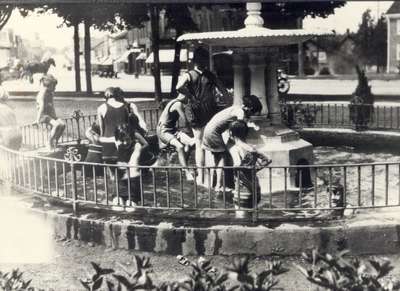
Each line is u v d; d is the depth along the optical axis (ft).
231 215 25.84
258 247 24.04
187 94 33.88
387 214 25.68
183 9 48.65
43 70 48.62
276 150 32.37
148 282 15.05
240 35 29.71
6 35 46.62
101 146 31.17
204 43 32.42
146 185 34.32
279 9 44.70
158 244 24.77
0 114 36.04
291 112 50.85
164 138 35.27
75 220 26.32
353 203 28.91
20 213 28.09
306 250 23.90
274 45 32.60
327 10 45.62
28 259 24.47
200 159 34.01
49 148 38.99
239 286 15.05
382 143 46.39
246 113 29.78
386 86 67.21
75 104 47.19
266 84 33.73
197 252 24.39
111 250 25.40
